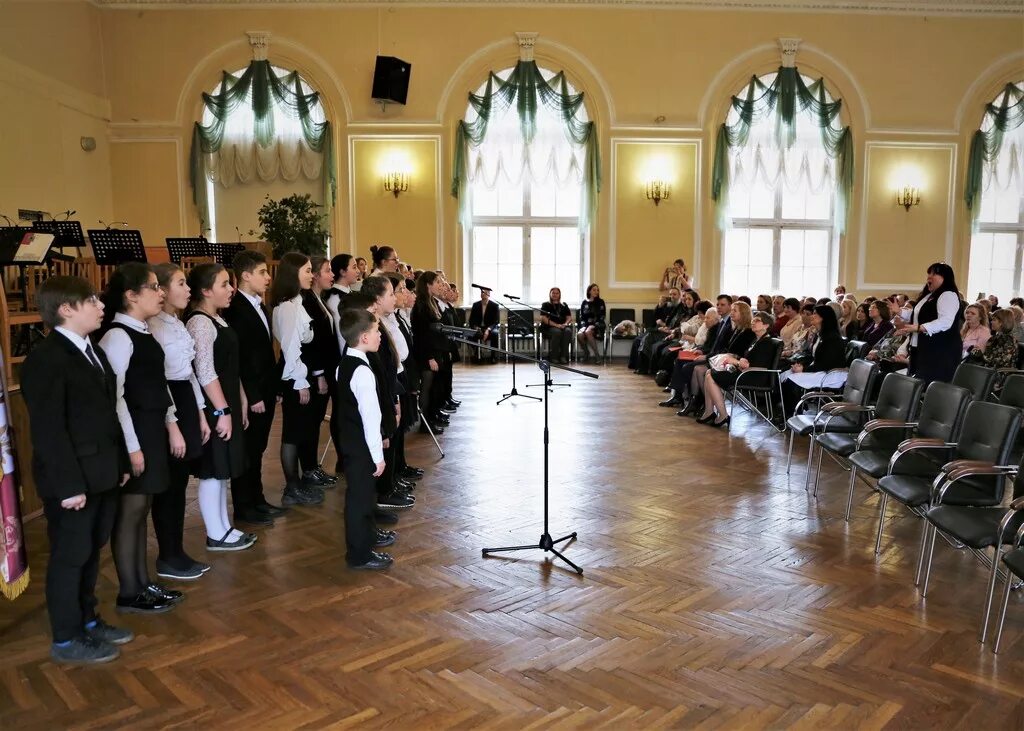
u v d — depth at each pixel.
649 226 11.25
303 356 4.23
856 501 4.41
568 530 3.89
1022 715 2.27
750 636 2.76
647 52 10.97
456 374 9.83
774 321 7.94
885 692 2.39
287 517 4.09
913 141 11.15
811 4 10.88
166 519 3.23
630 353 10.68
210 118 10.98
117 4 10.66
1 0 8.58
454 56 10.88
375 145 11.01
